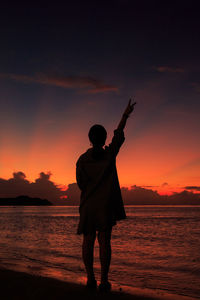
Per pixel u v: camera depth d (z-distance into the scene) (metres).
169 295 3.06
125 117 3.16
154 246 11.29
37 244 11.16
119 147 3.12
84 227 3.08
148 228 23.47
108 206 3.01
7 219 43.56
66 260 7.07
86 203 3.09
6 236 15.00
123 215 3.10
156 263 7.15
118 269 6.17
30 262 6.44
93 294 2.87
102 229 2.98
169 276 5.53
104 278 3.01
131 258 8.01
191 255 8.76
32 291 2.94
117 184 3.11
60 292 2.91
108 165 3.04
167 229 22.30
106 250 3.01
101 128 3.15
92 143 3.15
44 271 4.86
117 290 3.24
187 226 26.55
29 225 27.08
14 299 2.64
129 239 14.27
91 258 3.13
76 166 3.20
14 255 7.76
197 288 4.43
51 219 44.31
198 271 6.10
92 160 3.10
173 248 10.67
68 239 13.45
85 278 3.99
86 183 3.14
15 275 3.85
